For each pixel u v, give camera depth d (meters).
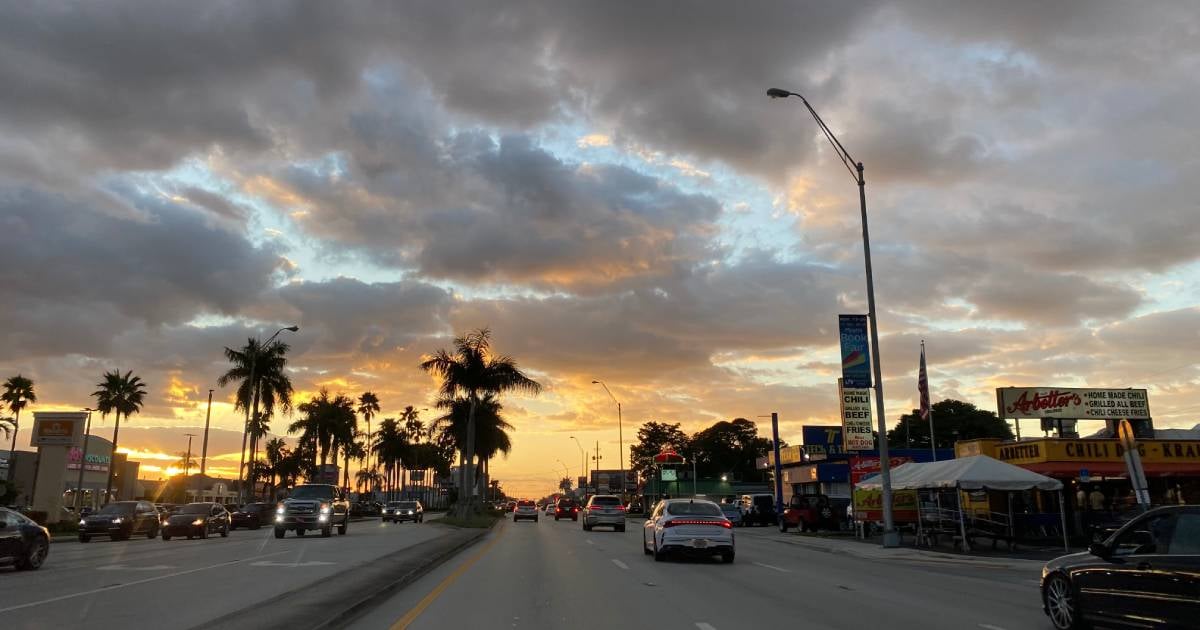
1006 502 35.22
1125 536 10.05
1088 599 10.15
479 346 49.34
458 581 16.34
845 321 30.56
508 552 24.78
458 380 48.72
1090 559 10.33
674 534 20.69
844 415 33.59
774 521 53.91
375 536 34.84
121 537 35.56
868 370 30.22
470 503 48.50
